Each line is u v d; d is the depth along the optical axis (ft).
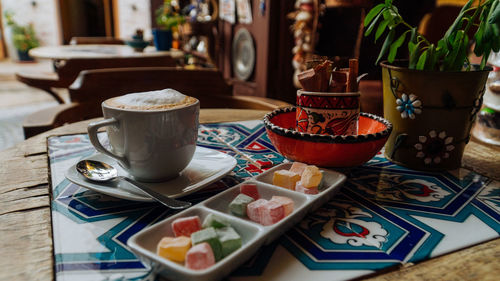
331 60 2.32
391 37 2.29
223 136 2.97
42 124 3.14
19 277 1.24
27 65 25.26
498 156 2.60
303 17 8.82
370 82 7.02
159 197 1.71
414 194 1.97
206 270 1.12
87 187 1.81
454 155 2.28
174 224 1.37
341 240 1.50
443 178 2.20
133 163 1.89
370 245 1.46
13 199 1.82
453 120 2.18
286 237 1.51
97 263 1.32
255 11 11.62
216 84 4.69
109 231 1.54
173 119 1.81
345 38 8.52
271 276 1.25
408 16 9.08
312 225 1.62
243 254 1.23
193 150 2.03
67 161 2.36
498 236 1.54
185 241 1.27
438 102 2.14
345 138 1.89
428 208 1.80
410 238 1.51
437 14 7.84
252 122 3.37
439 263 1.35
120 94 4.38
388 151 2.45
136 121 1.76
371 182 2.13
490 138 3.09
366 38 7.58
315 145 1.95
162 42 10.78
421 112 2.20
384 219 1.68
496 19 1.76
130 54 9.36
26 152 2.53
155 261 1.18
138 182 1.96
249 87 12.55
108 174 2.05
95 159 2.26
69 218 1.65
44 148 2.61
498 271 1.30
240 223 1.42
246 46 12.46
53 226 1.57
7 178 2.08
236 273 1.27
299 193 1.67
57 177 2.11
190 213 1.50
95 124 1.77
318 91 2.19
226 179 2.13
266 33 11.04
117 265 1.31
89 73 4.21
